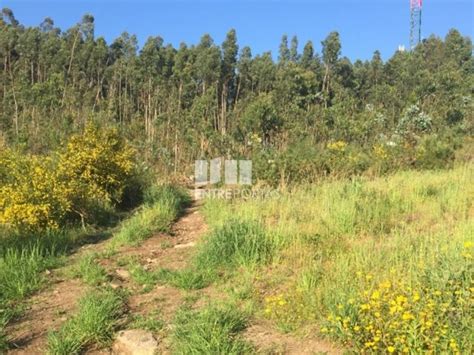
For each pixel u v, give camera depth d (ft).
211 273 17.78
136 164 39.40
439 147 43.01
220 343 12.15
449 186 27.96
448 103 77.30
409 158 41.47
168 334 13.46
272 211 25.71
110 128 37.68
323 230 20.83
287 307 13.99
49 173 28.35
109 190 34.35
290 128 54.85
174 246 23.07
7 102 84.38
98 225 29.43
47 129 58.18
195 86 111.45
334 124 64.13
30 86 91.20
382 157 40.50
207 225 26.58
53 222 26.20
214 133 54.24
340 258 16.89
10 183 27.40
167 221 27.45
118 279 18.43
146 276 18.12
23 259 19.43
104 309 14.38
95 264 19.67
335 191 27.53
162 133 56.70
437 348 10.65
